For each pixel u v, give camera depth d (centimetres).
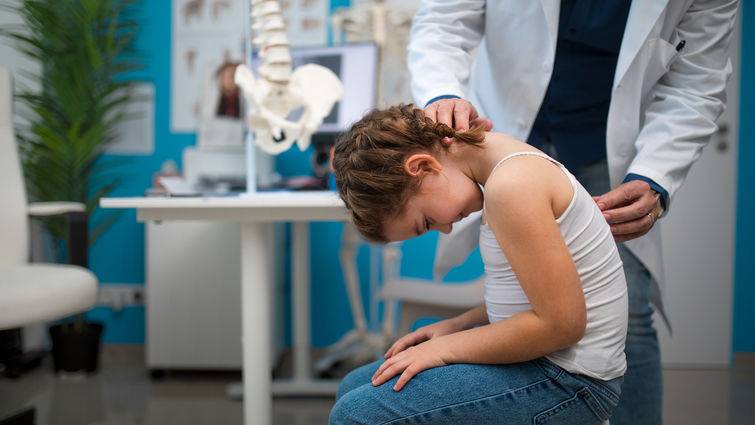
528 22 109
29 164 231
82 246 162
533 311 73
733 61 247
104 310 269
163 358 229
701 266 250
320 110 149
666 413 197
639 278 108
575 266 72
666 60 103
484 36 124
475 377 77
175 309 229
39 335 257
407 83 243
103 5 246
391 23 226
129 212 268
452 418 76
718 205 249
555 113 115
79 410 196
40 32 238
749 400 210
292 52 204
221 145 262
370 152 78
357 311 233
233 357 229
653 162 97
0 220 167
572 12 107
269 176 242
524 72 112
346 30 232
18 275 149
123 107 265
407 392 77
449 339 81
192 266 228
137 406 201
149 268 228
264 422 132
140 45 264
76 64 240
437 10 117
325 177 188
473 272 258
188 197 133
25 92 235
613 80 110
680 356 253
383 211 78
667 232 251
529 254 69
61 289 140
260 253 131
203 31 263
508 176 72
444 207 78
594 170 115
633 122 105
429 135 79
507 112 117
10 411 194
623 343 80
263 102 145
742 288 252
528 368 78
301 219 127
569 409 77
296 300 213
